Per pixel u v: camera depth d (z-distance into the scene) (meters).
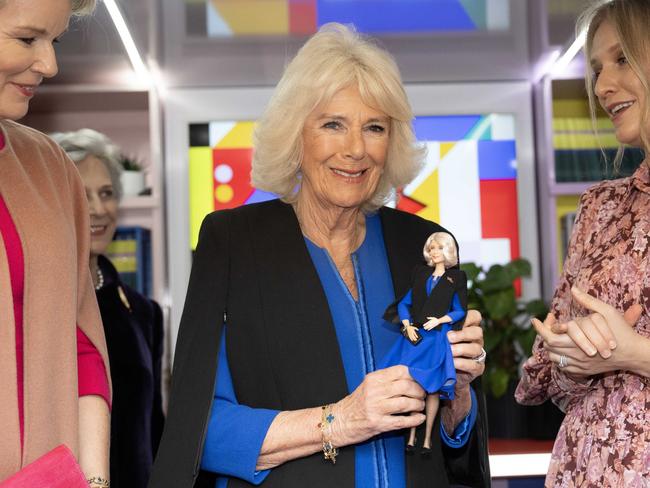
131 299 2.82
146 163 3.63
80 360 1.67
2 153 1.51
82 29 2.68
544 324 1.69
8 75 1.38
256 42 3.01
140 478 2.56
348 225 1.82
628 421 1.67
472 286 3.17
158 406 2.86
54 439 1.49
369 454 1.67
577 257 1.90
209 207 3.54
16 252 1.46
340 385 1.68
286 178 1.82
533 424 2.98
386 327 1.76
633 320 1.66
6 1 1.32
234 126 3.56
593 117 1.92
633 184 1.80
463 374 1.67
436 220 3.56
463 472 1.85
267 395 1.69
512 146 3.58
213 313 1.72
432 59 3.25
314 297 1.73
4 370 1.42
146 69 3.20
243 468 1.63
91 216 2.74
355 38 1.79
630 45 1.71
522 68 3.36
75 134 2.82
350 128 1.71
